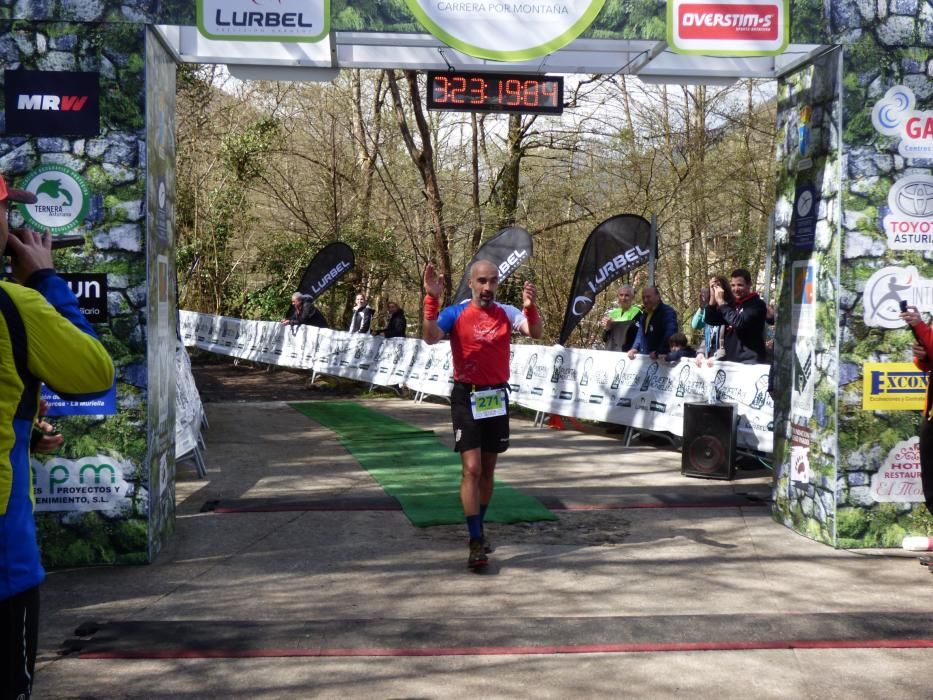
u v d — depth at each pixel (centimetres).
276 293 2255
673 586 489
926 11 547
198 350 2383
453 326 527
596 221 1986
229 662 383
